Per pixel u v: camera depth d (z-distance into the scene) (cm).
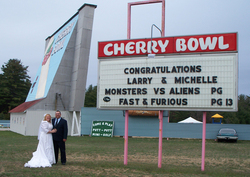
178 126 2812
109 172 888
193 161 1259
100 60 1077
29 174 809
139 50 1036
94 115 2983
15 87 6431
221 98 935
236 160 1317
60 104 3039
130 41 1047
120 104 1042
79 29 3042
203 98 952
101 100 1062
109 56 1065
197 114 6519
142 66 1024
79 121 3008
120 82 1045
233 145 2172
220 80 941
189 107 962
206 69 956
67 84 3088
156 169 962
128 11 1131
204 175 901
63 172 852
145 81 1016
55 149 1023
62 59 3069
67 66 3092
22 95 6569
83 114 2992
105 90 1061
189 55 977
